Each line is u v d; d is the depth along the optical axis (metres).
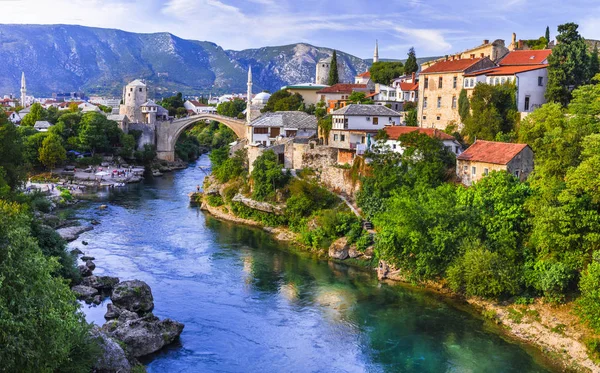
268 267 76.12
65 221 97.88
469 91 97.81
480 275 59.50
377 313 59.97
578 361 48.94
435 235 64.94
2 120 93.62
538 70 92.69
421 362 49.47
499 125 89.94
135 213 110.75
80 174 153.50
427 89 107.31
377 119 106.44
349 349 51.94
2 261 34.41
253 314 59.78
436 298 64.12
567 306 55.62
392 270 71.50
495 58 114.19
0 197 73.44
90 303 61.09
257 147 111.81
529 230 63.16
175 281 69.81
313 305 62.41
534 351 51.56
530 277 58.62
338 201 94.25
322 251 82.81
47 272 37.47
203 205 115.94
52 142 151.00
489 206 66.12
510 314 57.75
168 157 193.25
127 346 49.03
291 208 95.12
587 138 61.84
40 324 34.22
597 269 49.94
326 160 103.12
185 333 54.91
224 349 51.66
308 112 156.62
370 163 90.50
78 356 40.16
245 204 104.00
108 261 77.44
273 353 51.00
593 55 95.56
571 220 56.22
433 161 82.62
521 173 74.75
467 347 52.19
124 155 178.50
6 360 31.44
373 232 80.75
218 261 78.69
